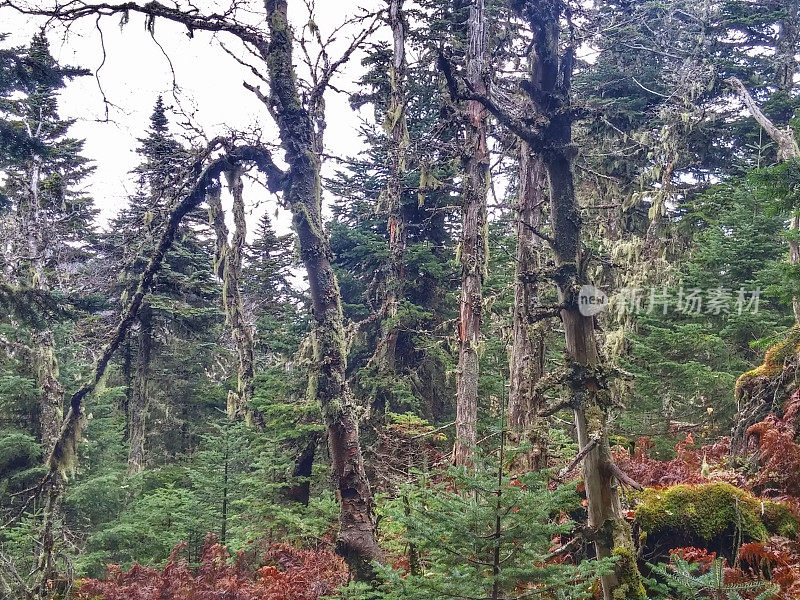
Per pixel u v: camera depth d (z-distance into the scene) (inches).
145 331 658.8
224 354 812.0
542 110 194.4
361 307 624.1
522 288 398.6
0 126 342.0
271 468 414.9
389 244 593.3
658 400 477.4
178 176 277.3
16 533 379.2
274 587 253.9
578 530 183.9
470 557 146.6
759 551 214.1
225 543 373.7
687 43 750.5
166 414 759.7
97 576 388.5
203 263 714.2
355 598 203.2
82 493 434.0
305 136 254.2
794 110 695.1
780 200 268.8
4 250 533.0
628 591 171.3
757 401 359.3
